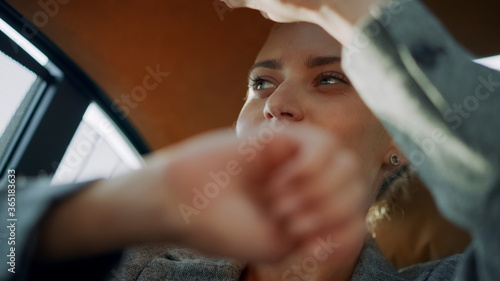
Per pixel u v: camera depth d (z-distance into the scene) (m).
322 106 0.73
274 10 0.39
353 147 0.75
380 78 0.37
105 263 0.27
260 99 0.82
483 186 0.33
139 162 3.70
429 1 2.30
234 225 0.20
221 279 0.84
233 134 0.23
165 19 2.85
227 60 2.96
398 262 1.83
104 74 3.27
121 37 3.01
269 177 0.21
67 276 0.28
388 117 0.37
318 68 0.79
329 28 0.39
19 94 3.08
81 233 0.26
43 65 3.16
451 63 0.36
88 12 2.90
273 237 0.20
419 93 0.36
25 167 3.03
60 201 0.27
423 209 1.76
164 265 0.90
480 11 2.31
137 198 0.23
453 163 0.34
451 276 0.85
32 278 0.28
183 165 0.22
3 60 2.88
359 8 0.37
